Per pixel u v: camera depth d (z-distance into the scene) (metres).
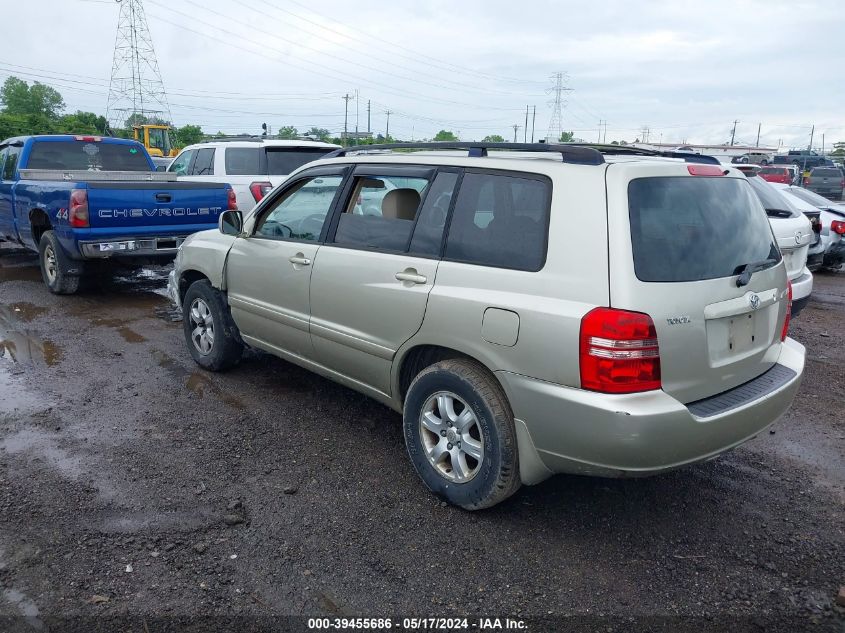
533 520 3.72
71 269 8.44
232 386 5.57
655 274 3.12
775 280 3.79
